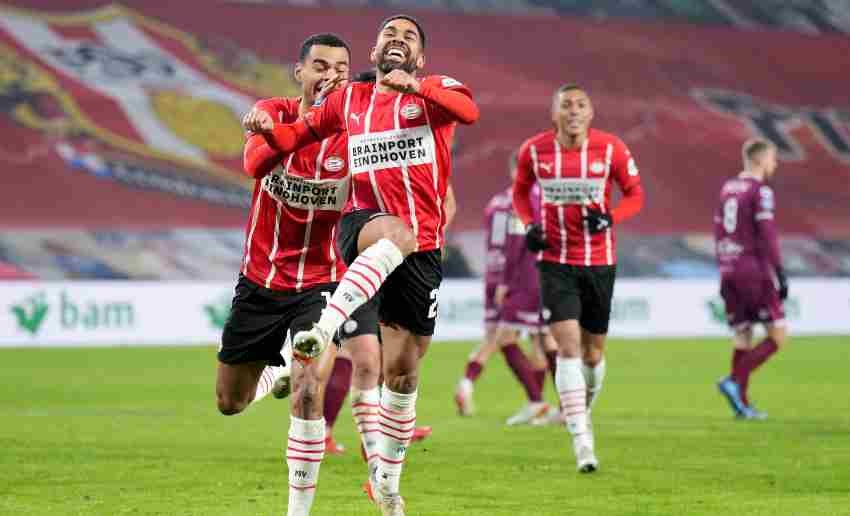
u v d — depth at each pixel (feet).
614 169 92.43
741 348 130.62
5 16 347.56
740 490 75.56
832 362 205.36
